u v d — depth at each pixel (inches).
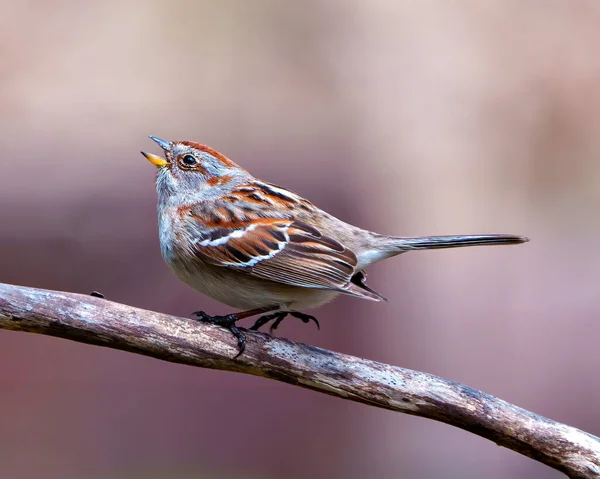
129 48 596.1
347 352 504.4
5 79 572.4
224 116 583.5
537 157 575.5
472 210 569.9
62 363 494.3
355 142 571.8
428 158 570.9
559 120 575.5
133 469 491.5
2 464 479.2
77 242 499.2
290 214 310.0
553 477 491.5
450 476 492.7
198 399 498.3
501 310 536.1
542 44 577.3
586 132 575.5
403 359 516.4
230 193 315.0
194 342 268.4
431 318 524.1
